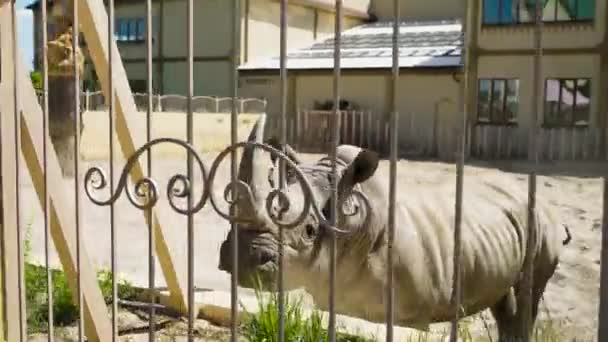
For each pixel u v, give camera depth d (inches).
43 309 215.5
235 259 114.1
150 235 130.3
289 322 166.7
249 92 1246.9
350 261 163.9
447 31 1311.5
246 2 1270.9
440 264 178.5
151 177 128.3
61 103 518.0
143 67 1348.4
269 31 1320.1
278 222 108.7
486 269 190.1
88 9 192.4
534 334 180.4
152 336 130.4
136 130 207.5
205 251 404.5
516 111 1039.0
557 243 218.1
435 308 180.2
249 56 1282.0
